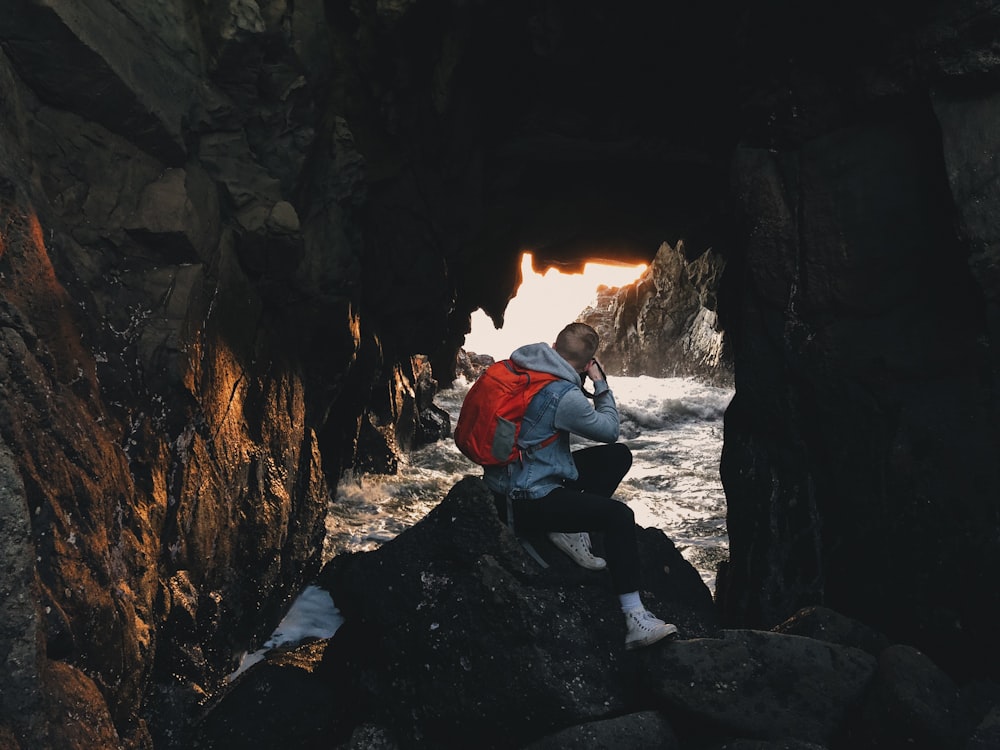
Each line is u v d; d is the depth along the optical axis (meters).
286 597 6.54
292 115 5.86
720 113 7.43
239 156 5.53
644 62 7.56
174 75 5.02
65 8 4.22
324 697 4.31
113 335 4.35
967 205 4.06
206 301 5.01
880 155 4.62
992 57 4.04
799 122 4.97
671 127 8.12
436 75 7.30
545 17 7.00
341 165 6.52
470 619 3.88
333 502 9.41
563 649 3.80
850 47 4.71
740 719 3.69
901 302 4.52
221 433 5.21
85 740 3.30
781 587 4.96
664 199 10.42
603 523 3.80
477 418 3.82
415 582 4.10
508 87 8.18
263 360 5.95
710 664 3.80
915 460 4.36
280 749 4.18
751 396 5.14
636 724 3.66
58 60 4.29
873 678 3.87
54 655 3.36
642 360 20.05
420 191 8.18
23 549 3.16
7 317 3.53
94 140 4.54
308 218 6.41
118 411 4.23
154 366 4.51
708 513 10.23
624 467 4.12
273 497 5.94
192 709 4.54
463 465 12.00
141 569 4.17
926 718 3.62
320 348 6.90
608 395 3.95
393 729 3.97
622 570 3.80
